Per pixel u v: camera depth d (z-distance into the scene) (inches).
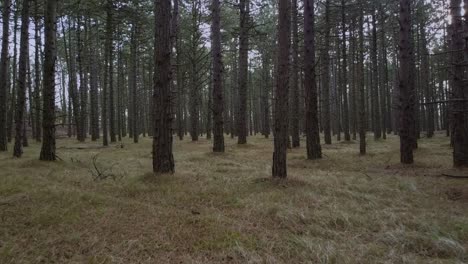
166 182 324.8
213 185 318.7
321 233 203.3
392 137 1179.9
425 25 1082.7
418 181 351.6
